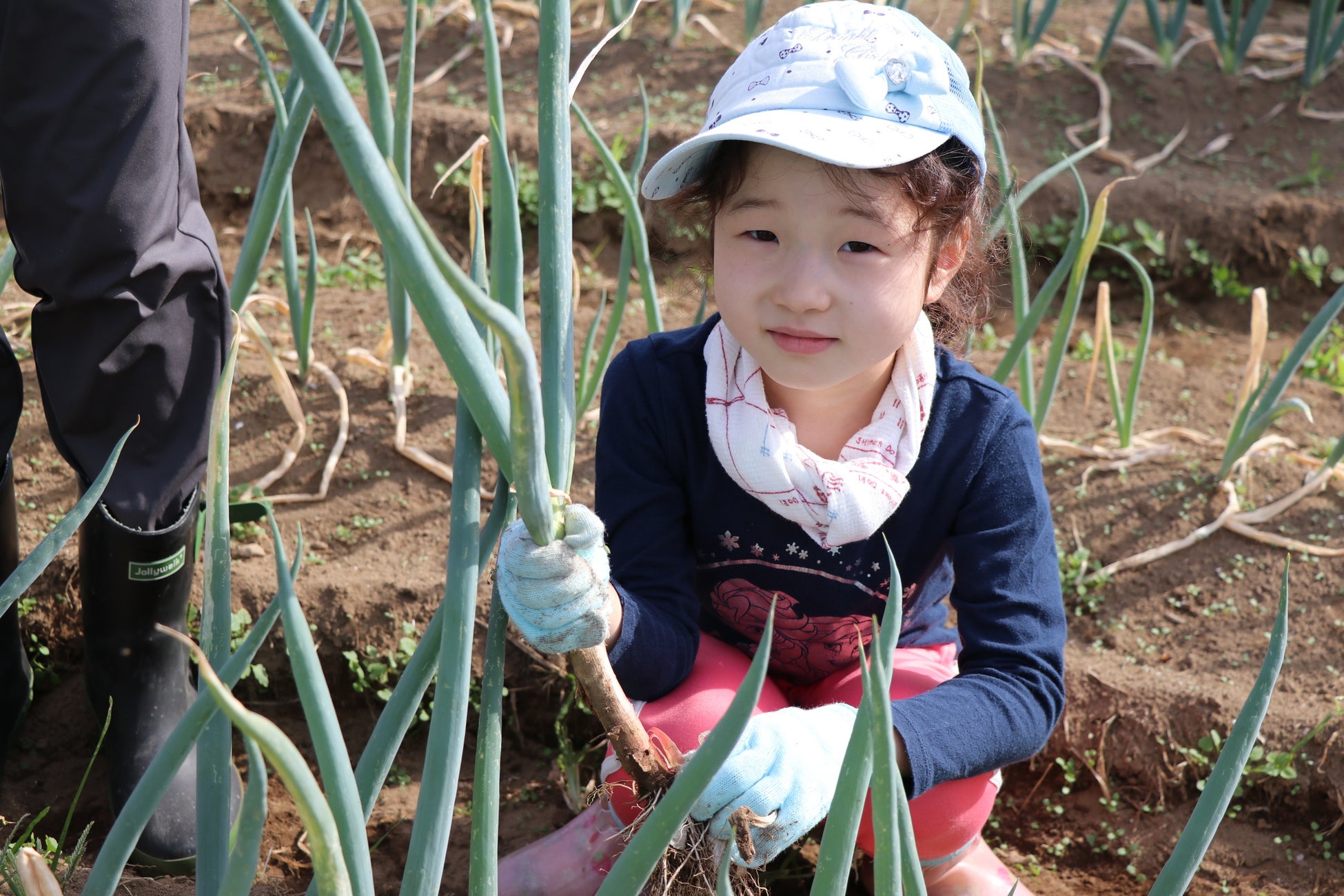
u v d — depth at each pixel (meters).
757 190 1.02
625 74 3.18
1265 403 1.91
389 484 1.93
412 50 1.62
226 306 1.35
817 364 1.06
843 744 0.96
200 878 0.81
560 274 0.82
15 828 1.16
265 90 2.98
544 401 0.83
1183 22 3.26
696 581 1.32
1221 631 1.78
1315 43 3.17
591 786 1.27
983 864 1.34
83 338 1.27
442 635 0.78
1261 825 1.56
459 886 1.43
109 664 1.39
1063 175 2.87
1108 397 2.33
